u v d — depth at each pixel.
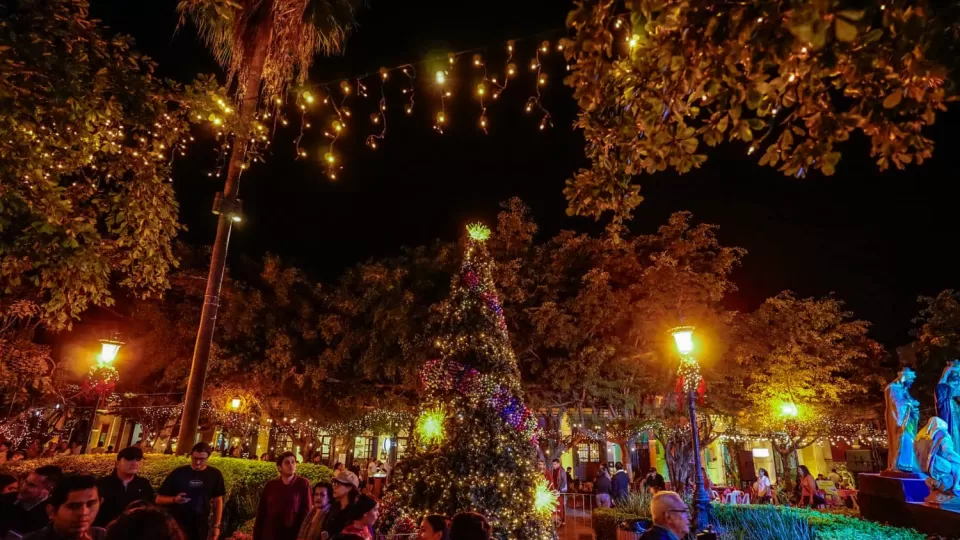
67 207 5.48
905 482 8.31
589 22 2.90
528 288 19.08
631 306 18.14
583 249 19.58
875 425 23.20
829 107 2.71
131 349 18.97
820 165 2.73
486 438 8.20
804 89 2.71
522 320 18.80
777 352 19.62
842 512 10.24
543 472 9.09
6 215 5.63
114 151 6.32
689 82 2.73
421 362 16.70
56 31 5.29
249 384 19.03
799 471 18.30
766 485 18.31
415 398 19.98
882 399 22.44
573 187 3.62
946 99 2.52
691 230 18.78
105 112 5.71
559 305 18.48
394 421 21.91
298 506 6.41
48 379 12.88
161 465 8.41
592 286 17.67
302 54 9.90
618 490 14.20
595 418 20.53
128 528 2.28
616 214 3.64
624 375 17.94
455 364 8.66
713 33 2.55
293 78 9.98
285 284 20.33
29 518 4.37
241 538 7.86
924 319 20.12
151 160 6.82
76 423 21.41
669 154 2.93
